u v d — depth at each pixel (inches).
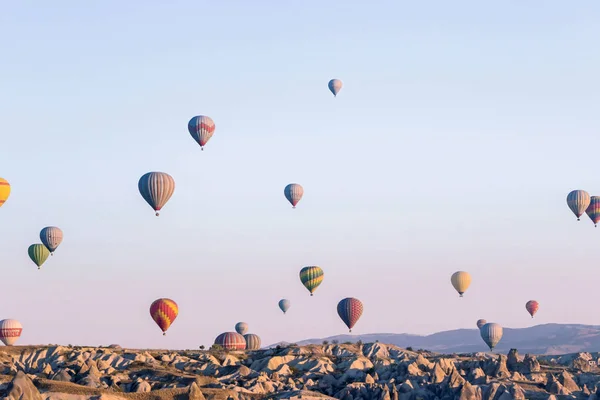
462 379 7770.7
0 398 5590.6
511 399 7465.6
